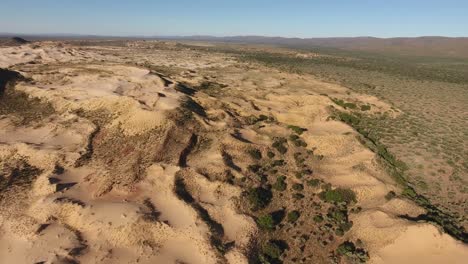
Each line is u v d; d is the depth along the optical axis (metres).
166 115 52.28
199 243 33.78
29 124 56.38
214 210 38.22
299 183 44.72
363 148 50.91
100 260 32.06
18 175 43.62
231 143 49.12
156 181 41.59
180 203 38.09
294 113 63.31
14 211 37.94
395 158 50.03
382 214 37.62
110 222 35.16
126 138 50.19
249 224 37.06
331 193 42.31
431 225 33.75
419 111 70.00
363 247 35.22
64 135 52.22
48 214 36.62
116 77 74.31
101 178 42.12
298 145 52.88
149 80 71.06
